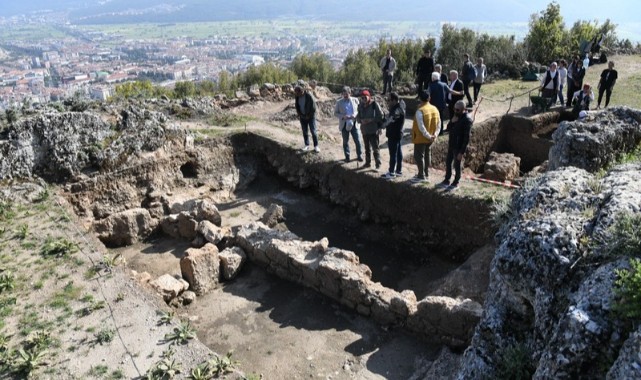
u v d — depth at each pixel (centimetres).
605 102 1945
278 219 1442
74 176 1392
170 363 784
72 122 1393
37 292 966
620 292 444
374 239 1362
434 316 932
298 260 1131
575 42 2788
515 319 608
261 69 3325
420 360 905
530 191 688
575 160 1059
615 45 2992
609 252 498
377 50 3331
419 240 1303
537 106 1956
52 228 1180
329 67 3538
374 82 2805
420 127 1240
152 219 1404
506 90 2303
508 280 573
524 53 2678
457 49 2847
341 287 1062
